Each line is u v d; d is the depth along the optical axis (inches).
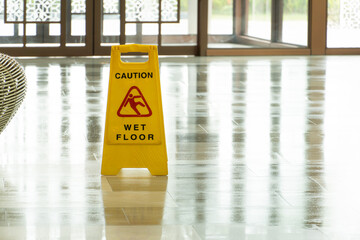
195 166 224.5
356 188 200.8
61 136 266.4
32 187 198.8
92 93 373.1
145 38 582.9
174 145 253.8
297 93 381.4
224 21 589.0
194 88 397.1
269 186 202.4
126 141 213.5
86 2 569.6
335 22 602.5
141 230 164.4
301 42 604.4
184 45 588.4
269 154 241.6
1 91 206.2
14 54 563.8
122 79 213.8
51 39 568.7
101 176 212.1
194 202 186.7
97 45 577.3
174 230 164.7
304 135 273.4
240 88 399.5
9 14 558.3
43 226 166.4
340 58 574.2
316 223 170.2
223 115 314.7
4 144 251.8
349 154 242.5
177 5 580.7
